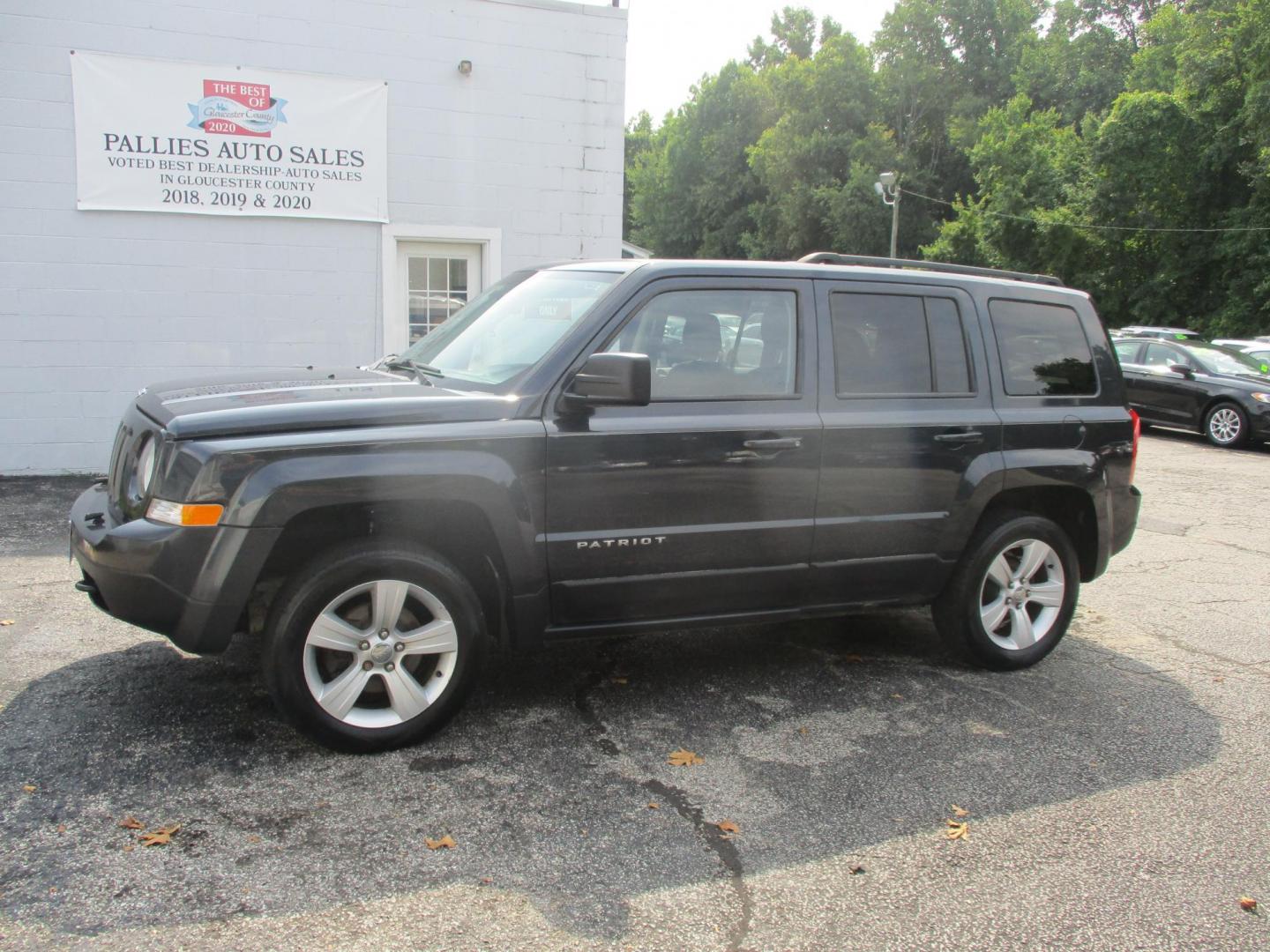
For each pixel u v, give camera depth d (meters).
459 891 2.82
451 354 4.32
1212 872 3.10
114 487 3.79
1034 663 4.92
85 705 3.94
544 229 9.92
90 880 2.78
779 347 4.21
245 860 2.91
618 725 4.01
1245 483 11.45
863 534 4.32
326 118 9.00
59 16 8.15
